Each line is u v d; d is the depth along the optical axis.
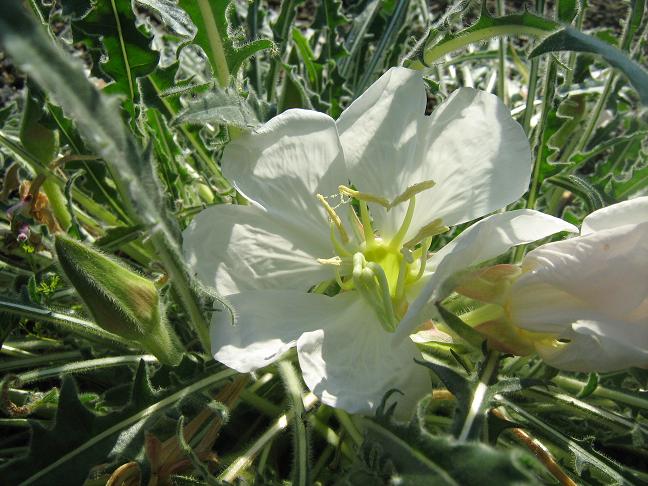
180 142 0.21
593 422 0.14
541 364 0.14
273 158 0.11
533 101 0.16
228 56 0.12
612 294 0.09
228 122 0.11
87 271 0.10
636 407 0.13
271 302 0.11
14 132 0.20
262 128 0.11
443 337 0.11
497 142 0.11
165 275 0.12
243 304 0.11
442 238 0.16
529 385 0.10
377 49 0.21
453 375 0.10
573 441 0.12
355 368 0.11
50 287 0.14
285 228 0.12
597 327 0.09
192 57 0.25
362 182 0.12
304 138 0.11
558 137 0.19
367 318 0.11
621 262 0.09
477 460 0.08
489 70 0.29
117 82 0.13
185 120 0.10
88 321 0.13
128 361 0.13
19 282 0.15
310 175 0.12
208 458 0.11
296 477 0.10
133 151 0.08
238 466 0.11
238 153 0.11
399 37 0.21
